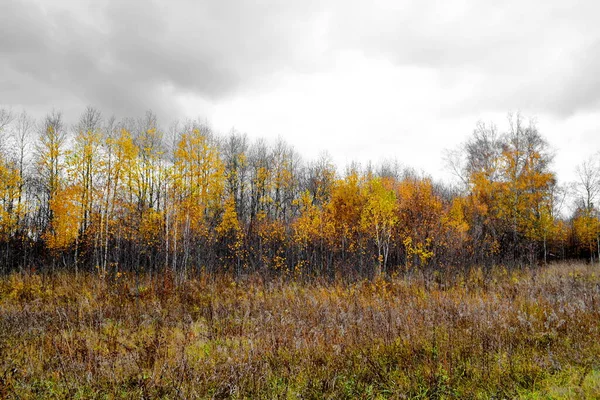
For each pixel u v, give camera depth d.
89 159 19.05
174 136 30.48
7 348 7.07
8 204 21.88
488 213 25.03
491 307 8.88
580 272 17.14
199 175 18.88
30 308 11.05
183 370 5.38
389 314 8.01
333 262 21.19
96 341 7.70
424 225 21.53
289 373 5.73
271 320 8.90
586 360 5.80
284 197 37.62
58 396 4.94
